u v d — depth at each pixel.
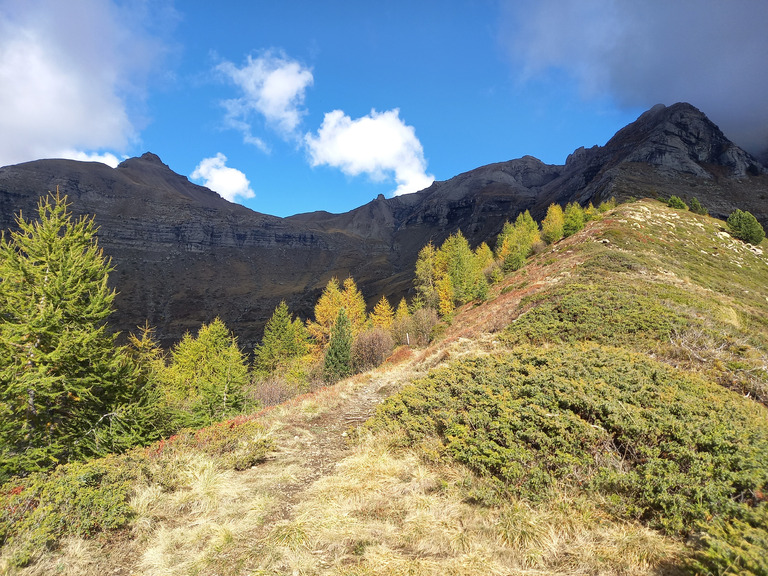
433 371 11.25
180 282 198.50
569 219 48.94
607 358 8.07
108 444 10.97
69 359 11.49
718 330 10.92
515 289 30.73
